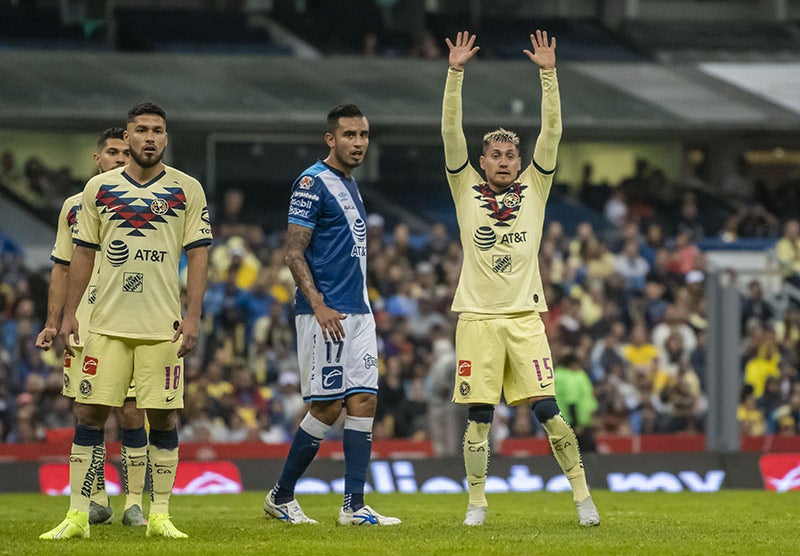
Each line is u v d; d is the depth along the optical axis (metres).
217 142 95.12
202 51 98.56
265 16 104.31
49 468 46.12
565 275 79.19
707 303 52.66
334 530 24.28
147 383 23.61
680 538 22.78
